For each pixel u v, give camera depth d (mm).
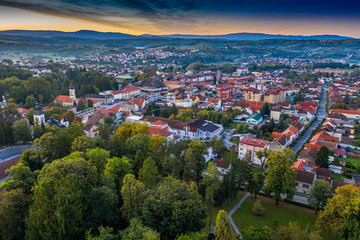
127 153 104188
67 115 181625
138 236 53312
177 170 103688
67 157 87625
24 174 79125
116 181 84250
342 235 72750
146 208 62688
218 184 96500
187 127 168000
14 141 137125
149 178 84500
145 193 68062
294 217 93438
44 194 59656
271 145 149625
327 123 191125
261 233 66250
